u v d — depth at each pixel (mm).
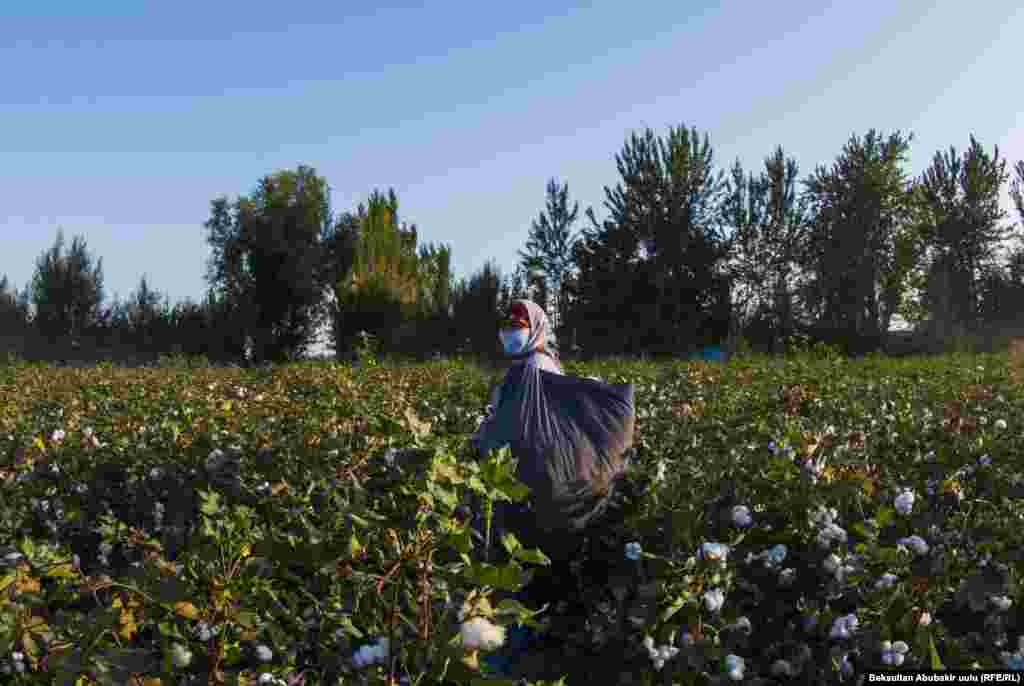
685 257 35688
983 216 40500
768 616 3006
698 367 12102
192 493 4211
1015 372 10477
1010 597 2822
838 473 3484
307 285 49000
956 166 42250
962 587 2723
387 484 3385
